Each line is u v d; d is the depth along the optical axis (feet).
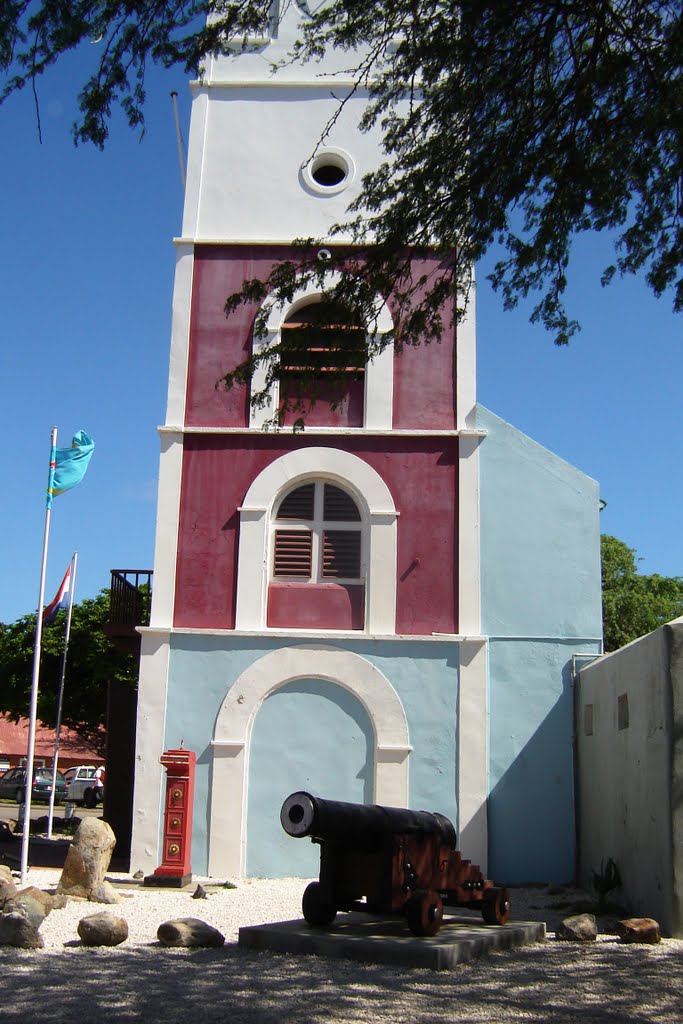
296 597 50.98
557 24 30.99
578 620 50.31
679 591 125.90
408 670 49.39
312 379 34.68
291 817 28.84
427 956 27.66
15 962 26.86
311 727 49.14
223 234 54.60
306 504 52.13
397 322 34.47
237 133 55.93
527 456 51.98
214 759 48.62
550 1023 22.38
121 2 27.76
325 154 55.42
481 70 31.83
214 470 52.08
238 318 53.67
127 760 61.26
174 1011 22.21
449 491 51.55
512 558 50.98
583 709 48.16
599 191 32.42
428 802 48.14
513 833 48.21
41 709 129.59
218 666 49.70
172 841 44.47
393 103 38.24
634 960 29.43
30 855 55.88
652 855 36.22
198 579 50.93
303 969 27.04
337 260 34.17
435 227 33.63
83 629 124.06
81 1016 21.58
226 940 31.58
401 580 50.60
